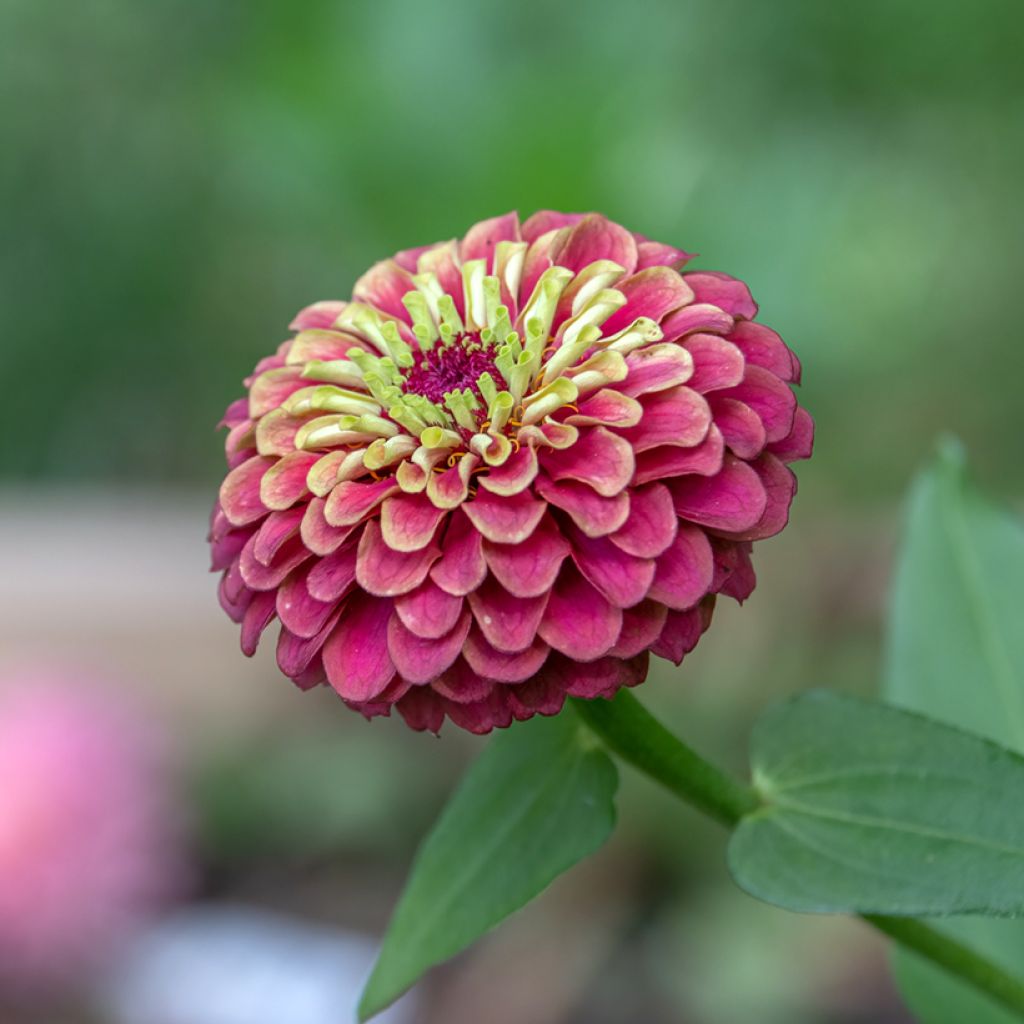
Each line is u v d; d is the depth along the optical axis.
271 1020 0.44
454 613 0.28
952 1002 0.33
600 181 0.47
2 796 0.41
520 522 0.28
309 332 0.31
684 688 0.50
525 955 0.46
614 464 0.28
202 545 0.60
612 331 0.30
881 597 0.52
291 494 0.29
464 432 0.29
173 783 0.46
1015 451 0.62
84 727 0.42
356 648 0.28
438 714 0.29
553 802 0.31
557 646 0.27
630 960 0.45
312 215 0.60
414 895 0.31
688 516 0.28
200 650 0.54
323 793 0.51
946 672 0.34
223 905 0.49
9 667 0.51
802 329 0.54
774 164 0.62
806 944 0.43
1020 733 0.33
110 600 0.56
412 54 0.50
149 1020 0.43
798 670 0.50
